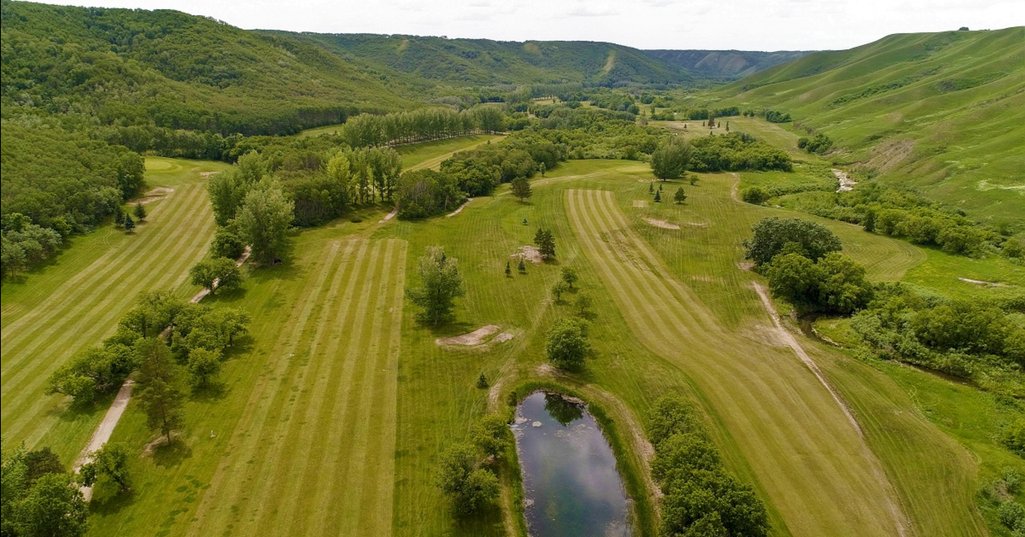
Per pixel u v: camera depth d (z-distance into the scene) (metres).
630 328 77.19
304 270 92.25
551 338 67.56
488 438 50.78
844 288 81.75
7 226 70.69
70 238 87.00
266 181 107.12
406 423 56.25
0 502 38.72
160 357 52.62
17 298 67.88
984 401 61.25
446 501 46.56
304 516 44.22
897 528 44.44
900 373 66.75
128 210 105.44
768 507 46.16
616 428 57.34
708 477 42.53
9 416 48.56
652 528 44.31
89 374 56.84
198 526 42.84
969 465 51.34
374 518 44.44
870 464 51.47
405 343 71.62
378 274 92.00
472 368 67.19
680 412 52.91
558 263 99.56
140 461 49.31
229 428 54.22
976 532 44.09
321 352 68.50
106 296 75.94
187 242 98.75
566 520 46.16
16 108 92.69
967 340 68.88
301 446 52.16
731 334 75.81
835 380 64.88
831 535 43.66
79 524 39.97
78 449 50.03
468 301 84.38
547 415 60.25
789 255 87.38
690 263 100.38
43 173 81.56
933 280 92.50
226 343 67.69
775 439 54.56
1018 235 113.25
